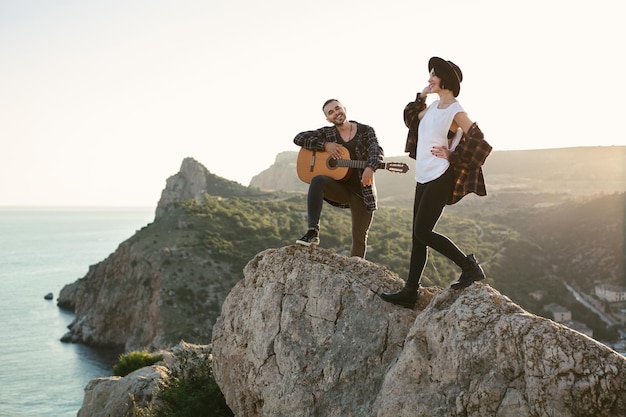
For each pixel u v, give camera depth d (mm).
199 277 85812
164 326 77875
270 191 170375
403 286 7156
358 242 8445
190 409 10422
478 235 97500
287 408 6973
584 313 70312
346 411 6504
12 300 123750
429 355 5891
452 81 6449
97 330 89688
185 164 169500
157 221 104625
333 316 7062
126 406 12445
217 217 102688
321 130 8211
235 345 8047
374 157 7793
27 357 78062
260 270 8125
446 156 6281
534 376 5180
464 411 5422
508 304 5707
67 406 56938
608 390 4934
